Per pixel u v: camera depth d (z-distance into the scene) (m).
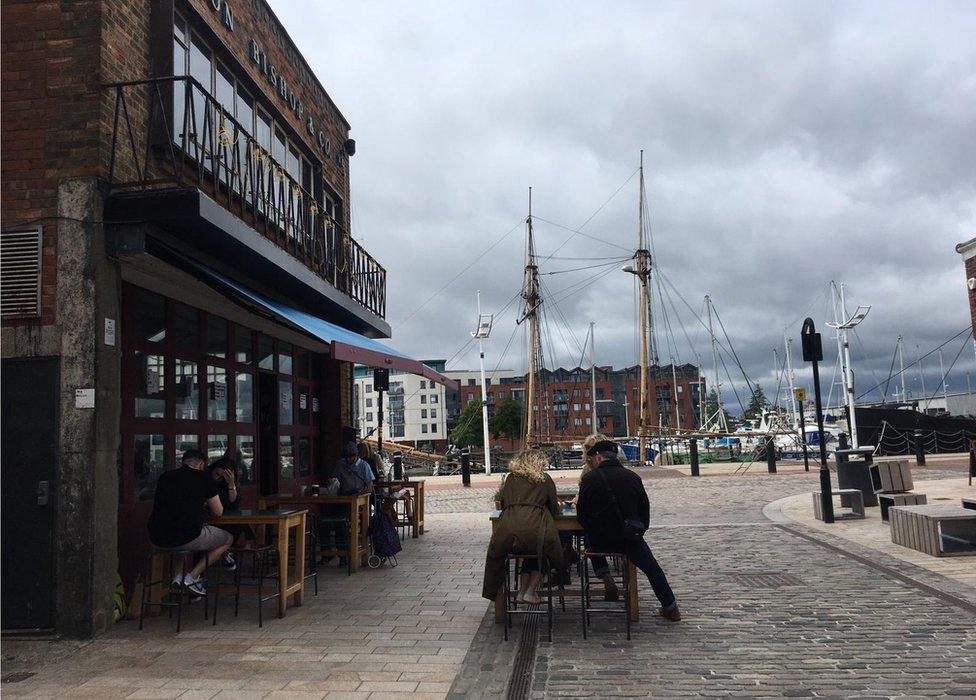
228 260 8.43
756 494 18.20
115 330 6.63
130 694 4.84
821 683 4.74
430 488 24.58
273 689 4.90
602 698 4.60
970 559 8.63
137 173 7.17
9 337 6.39
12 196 6.55
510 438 109.56
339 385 14.09
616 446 6.58
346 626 6.53
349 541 9.65
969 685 4.62
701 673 5.01
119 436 6.66
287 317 8.01
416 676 5.13
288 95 12.02
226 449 9.88
